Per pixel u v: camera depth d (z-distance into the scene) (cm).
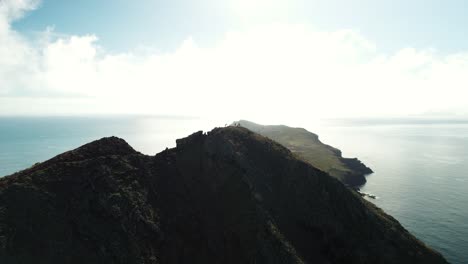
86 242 5469
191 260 5866
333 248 6275
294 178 7375
